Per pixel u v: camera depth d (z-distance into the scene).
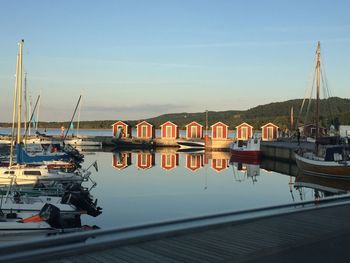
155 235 6.55
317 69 46.75
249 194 28.55
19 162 31.72
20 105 32.06
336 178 36.12
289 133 82.75
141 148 79.25
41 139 60.75
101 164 47.56
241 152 56.00
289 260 6.52
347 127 75.56
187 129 84.06
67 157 40.00
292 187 32.47
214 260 6.36
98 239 6.07
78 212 18.08
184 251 6.72
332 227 8.78
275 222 9.14
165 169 43.44
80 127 165.25
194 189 30.05
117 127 84.62
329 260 6.61
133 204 23.66
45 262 5.56
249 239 7.61
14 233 13.73
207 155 65.19
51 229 14.12
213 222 7.34
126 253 6.46
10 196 18.06
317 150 41.06
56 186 23.62
